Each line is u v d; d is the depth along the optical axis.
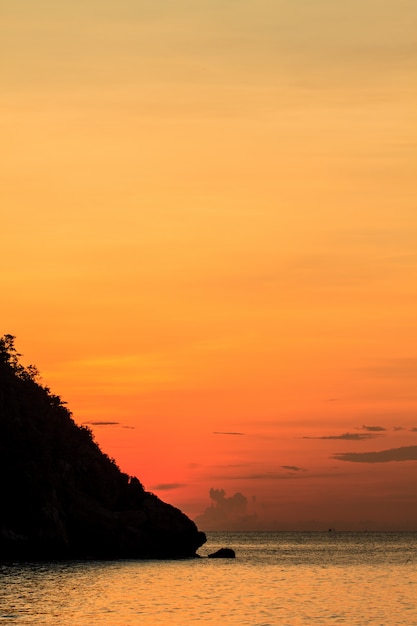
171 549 177.75
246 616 90.62
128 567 146.88
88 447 182.50
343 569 167.00
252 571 155.25
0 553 150.75
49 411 179.38
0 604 92.56
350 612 95.31
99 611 90.88
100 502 174.50
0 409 165.38
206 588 119.12
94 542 163.50
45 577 121.56
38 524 154.12
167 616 89.06
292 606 100.31
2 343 191.88
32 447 162.62
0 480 154.50
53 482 161.50
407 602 105.75
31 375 191.00
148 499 183.88
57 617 85.38
